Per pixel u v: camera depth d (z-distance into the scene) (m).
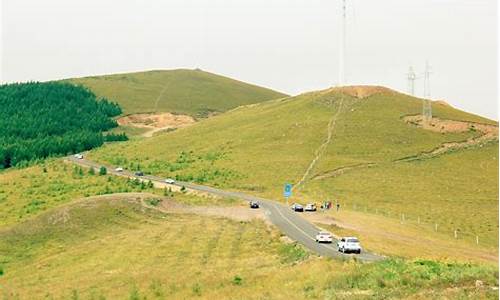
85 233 69.75
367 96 176.50
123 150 168.25
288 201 93.69
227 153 142.25
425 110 160.88
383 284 26.14
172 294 32.38
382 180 110.75
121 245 57.38
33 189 118.19
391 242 55.97
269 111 185.38
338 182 109.94
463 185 107.94
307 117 164.50
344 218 74.88
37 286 41.59
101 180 122.25
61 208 76.06
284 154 134.75
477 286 23.64
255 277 34.34
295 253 44.22
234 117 190.12
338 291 25.88
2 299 37.31
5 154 185.12
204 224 69.88
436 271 27.27
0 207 103.50
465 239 68.38
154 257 49.44
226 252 49.75
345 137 142.38
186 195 98.44
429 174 115.50
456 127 147.25
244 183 113.31
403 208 90.88
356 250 44.81
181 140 167.12
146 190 105.56
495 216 85.50
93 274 44.09
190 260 46.72
